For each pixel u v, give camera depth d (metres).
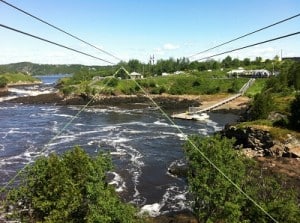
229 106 145.62
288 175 60.16
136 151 78.06
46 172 34.50
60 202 32.81
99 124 110.69
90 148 80.12
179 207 50.97
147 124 111.81
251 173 44.91
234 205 33.34
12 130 98.88
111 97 167.62
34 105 159.75
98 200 32.66
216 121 119.31
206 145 39.75
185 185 58.66
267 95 93.94
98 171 36.38
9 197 34.22
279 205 32.50
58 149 78.81
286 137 72.19
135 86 178.00
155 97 171.38
